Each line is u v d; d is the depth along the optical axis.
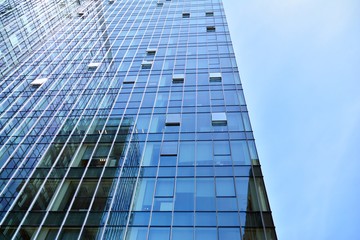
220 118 27.16
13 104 30.75
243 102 29.38
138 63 38.00
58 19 68.75
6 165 23.11
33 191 21.03
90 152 24.50
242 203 19.38
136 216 18.98
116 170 22.56
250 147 23.94
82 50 42.50
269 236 17.38
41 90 33.50
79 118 28.70
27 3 60.00
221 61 36.75
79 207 19.80
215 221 18.33
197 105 29.44
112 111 29.58
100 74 36.41
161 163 22.97
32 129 27.17
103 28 49.00
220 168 22.11
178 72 35.19
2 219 18.94
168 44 41.78
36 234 18.22
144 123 27.47
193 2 55.88
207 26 45.81
